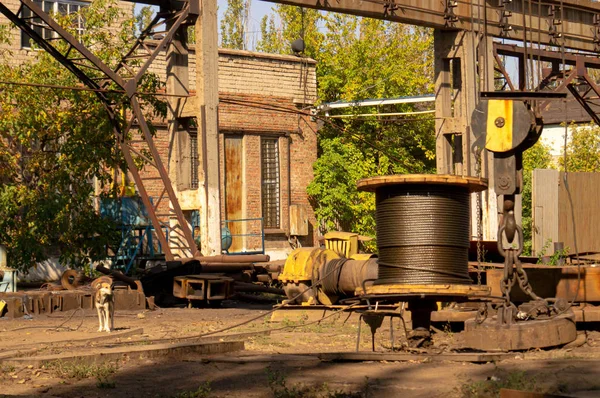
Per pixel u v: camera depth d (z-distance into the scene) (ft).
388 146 132.98
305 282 59.26
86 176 86.17
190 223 80.07
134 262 89.61
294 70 121.08
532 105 39.22
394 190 38.65
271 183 119.03
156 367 35.86
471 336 39.27
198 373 34.09
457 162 98.27
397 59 140.05
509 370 31.32
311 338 47.14
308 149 122.52
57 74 84.33
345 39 140.05
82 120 84.17
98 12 91.86
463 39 95.35
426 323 40.96
